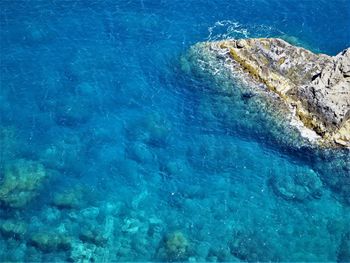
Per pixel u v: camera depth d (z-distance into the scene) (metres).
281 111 37.44
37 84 38.47
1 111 36.84
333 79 37.31
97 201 33.25
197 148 36.06
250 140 36.69
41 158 34.75
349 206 33.81
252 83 38.81
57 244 30.91
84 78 39.09
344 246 31.77
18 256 30.33
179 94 38.81
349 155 35.66
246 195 33.94
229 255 31.20
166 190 33.97
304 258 31.27
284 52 39.53
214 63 40.06
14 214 32.12
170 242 31.16
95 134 36.34
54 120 36.75
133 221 32.44
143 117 37.34
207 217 32.84
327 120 36.34
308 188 34.44
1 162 34.19
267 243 31.83
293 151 36.22
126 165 35.00
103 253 30.86
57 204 32.69
